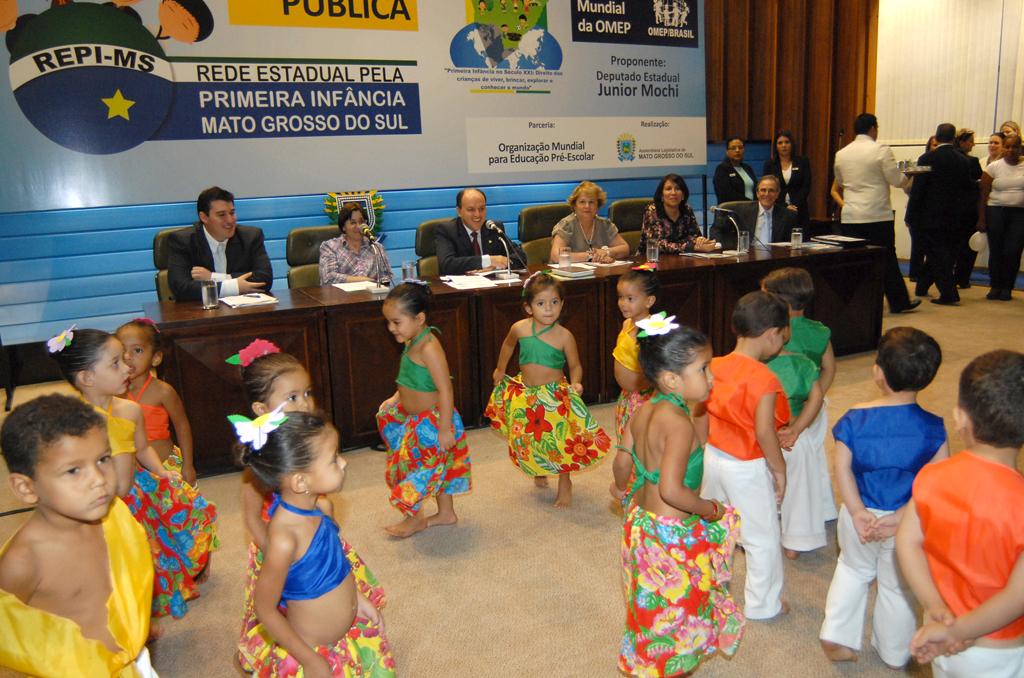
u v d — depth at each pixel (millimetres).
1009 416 1272
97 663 1351
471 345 3959
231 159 5098
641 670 1823
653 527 1783
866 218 5957
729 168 6254
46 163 4719
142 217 5375
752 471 2174
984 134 7621
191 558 2385
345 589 1619
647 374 1742
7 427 1289
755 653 2127
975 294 6957
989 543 1298
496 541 2854
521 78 5828
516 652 2186
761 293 2178
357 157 5418
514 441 3039
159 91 4863
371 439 3850
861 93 7816
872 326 5145
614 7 6070
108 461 1370
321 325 3615
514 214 6398
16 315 5195
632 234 5637
